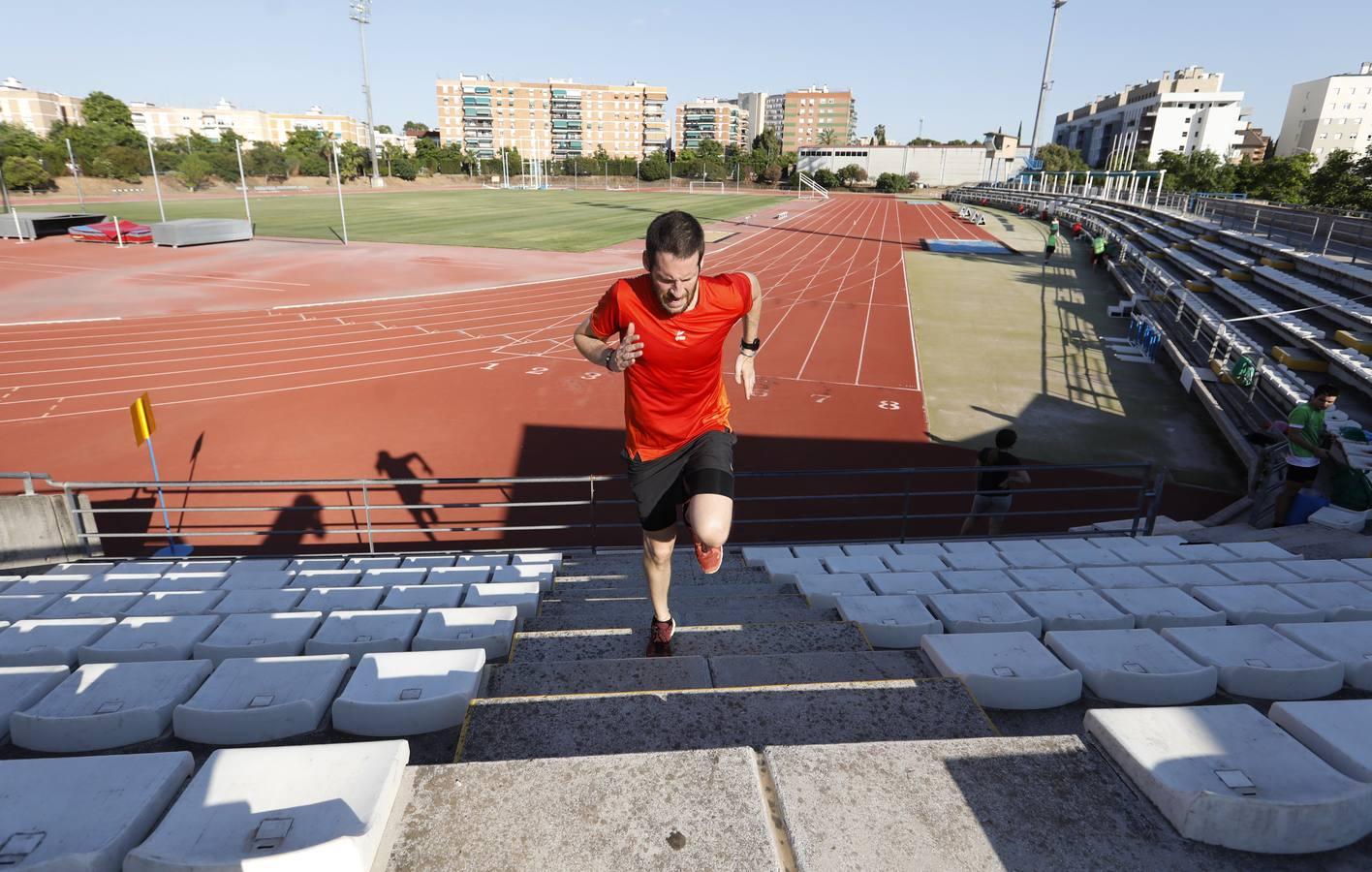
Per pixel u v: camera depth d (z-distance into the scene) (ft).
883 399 50.90
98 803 5.01
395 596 15.60
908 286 94.68
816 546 23.52
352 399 49.70
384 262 108.78
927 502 36.47
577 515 34.60
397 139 523.70
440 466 39.70
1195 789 5.09
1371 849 5.10
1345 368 44.14
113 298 81.87
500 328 70.33
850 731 7.57
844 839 4.94
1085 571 17.08
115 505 35.37
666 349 7.60
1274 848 4.97
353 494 36.58
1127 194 197.67
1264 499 30.12
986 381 55.21
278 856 4.38
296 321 72.79
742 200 280.72
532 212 195.21
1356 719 5.81
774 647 11.78
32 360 57.82
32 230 131.34
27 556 24.45
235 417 46.26
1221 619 12.66
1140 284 86.02
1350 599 14.21
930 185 392.68
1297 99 403.34
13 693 8.98
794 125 549.54
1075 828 5.06
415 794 5.27
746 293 7.70
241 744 8.18
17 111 380.37
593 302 82.74
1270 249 76.95
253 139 472.85
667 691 8.45
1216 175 211.82
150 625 12.76
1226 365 50.47
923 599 13.50
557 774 5.46
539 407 48.62
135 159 247.29
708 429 8.52
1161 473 24.68
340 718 7.99
